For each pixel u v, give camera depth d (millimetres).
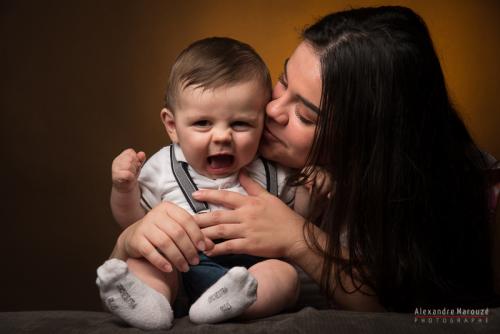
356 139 1348
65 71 3184
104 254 3188
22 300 3133
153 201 1468
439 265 1411
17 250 3172
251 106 1369
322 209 1462
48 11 3168
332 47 1342
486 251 1547
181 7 3131
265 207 1357
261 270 1268
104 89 3178
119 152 3184
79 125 3197
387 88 1334
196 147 1370
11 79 3193
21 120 3197
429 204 1390
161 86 3154
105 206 3201
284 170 1508
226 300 1141
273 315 1257
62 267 3170
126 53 3166
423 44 1388
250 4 3096
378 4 3059
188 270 1283
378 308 1370
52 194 3203
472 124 3100
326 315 1162
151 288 1148
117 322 1175
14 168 3203
